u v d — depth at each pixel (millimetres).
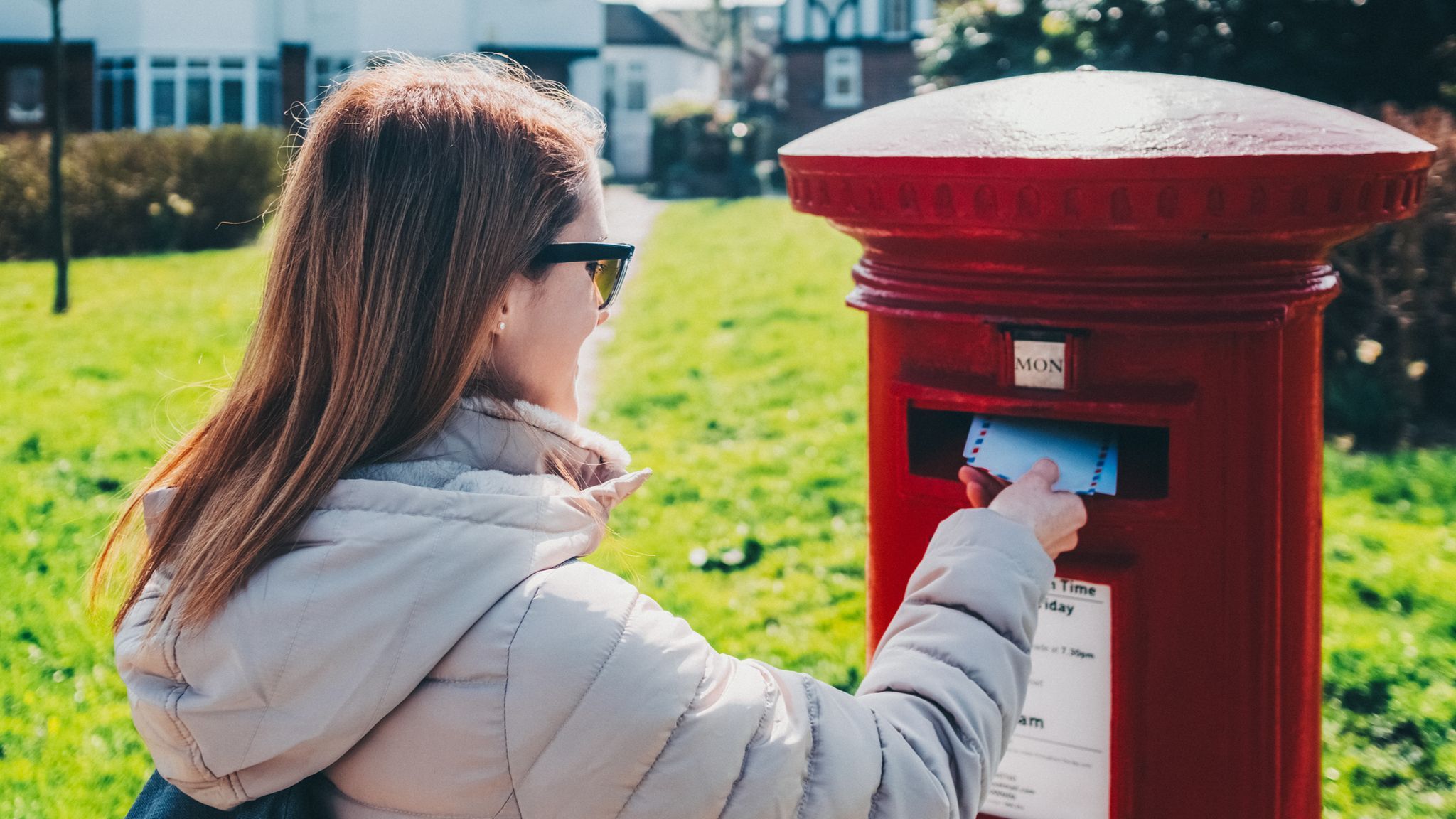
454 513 1122
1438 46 8141
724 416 7133
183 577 1136
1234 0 8156
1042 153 1428
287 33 29297
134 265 14727
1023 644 1298
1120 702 1631
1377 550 4785
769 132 28516
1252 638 1610
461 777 1105
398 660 1086
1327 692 3699
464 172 1159
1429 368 6777
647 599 1173
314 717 1087
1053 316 1556
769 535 5145
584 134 1274
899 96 36875
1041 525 1443
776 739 1125
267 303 1228
